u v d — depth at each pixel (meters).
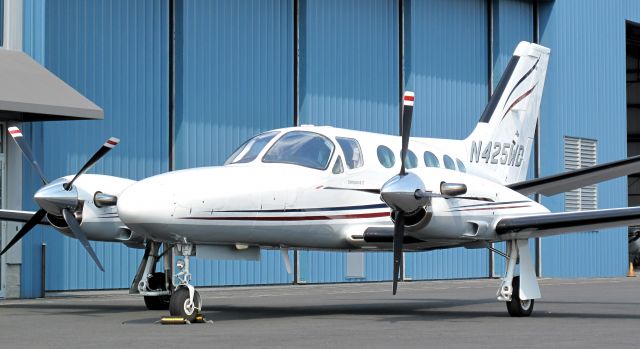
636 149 92.19
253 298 35.53
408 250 27.17
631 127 92.19
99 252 39.97
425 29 53.47
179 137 42.84
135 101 41.50
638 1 65.44
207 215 22.30
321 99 48.38
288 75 47.50
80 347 17.16
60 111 33.44
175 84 43.00
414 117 52.69
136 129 41.50
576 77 60.25
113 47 40.72
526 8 59.16
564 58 59.47
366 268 49.78
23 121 35.91
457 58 55.38
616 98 63.34
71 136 39.31
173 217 21.83
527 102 34.50
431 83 53.72
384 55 51.62
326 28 48.72
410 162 27.39
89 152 39.91
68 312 26.95
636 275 66.06
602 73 62.22
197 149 43.53
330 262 48.50
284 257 25.80
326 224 24.98
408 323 22.84
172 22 43.06
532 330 20.88
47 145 38.53
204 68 43.88
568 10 59.94
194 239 22.58
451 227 23.98
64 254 38.66
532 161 58.91
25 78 34.00
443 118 54.41
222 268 44.16
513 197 25.66
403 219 23.48
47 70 35.53
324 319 24.19
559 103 58.94
